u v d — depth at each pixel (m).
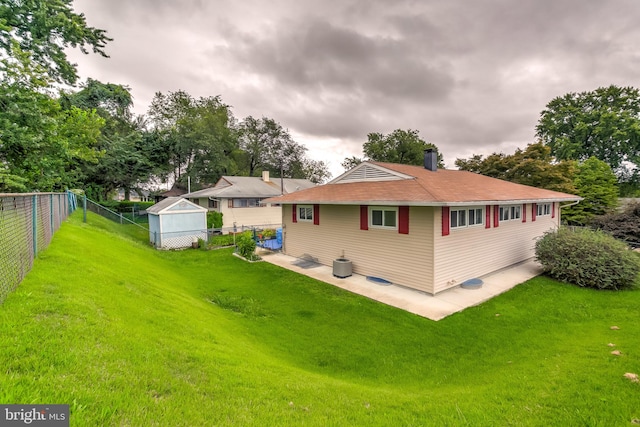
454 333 5.53
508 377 3.71
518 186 12.66
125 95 24.50
